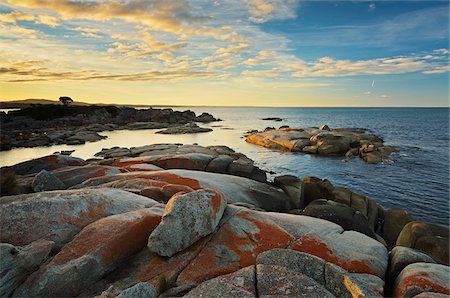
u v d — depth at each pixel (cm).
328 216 1406
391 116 16925
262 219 986
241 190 1706
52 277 652
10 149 4547
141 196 1098
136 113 10394
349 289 619
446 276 741
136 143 5284
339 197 1947
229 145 5312
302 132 5544
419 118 14438
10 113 8031
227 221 946
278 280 629
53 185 1402
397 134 6762
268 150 4831
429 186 2717
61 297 654
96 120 8750
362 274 815
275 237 898
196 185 1578
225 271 759
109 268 736
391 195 2492
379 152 4147
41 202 873
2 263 613
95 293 675
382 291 746
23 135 5375
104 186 1325
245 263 794
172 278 727
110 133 7012
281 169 3475
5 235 766
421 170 3306
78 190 1026
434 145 5031
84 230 793
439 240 1177
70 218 858
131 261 778
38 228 804
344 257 866
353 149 4378
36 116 8150
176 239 801
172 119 10238
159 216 905
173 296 662
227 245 845
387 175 3120
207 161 2450
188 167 2370
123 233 796
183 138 6172
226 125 10344
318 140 4800
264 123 11469
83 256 705
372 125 9806
